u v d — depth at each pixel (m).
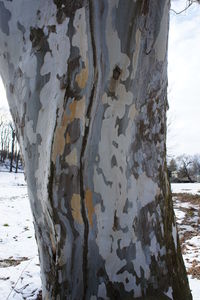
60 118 1.34
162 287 1.66
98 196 1.46
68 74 1.31
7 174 35.81
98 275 1.55
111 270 1.55
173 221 1.89
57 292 1.54
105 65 1.35
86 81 1.32
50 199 1.43
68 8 1.27
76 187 1.42
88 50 1.30
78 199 1.44
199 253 5.17
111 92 1.39
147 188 1.64
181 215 8.77
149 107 1.59
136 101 1.51
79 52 1.29
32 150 1.47
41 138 1.41
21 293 3.33
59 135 1.35
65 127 1.35
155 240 1.67
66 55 1.30
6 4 1.34
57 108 1.33
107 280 1.55
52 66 1.32
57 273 1.53
